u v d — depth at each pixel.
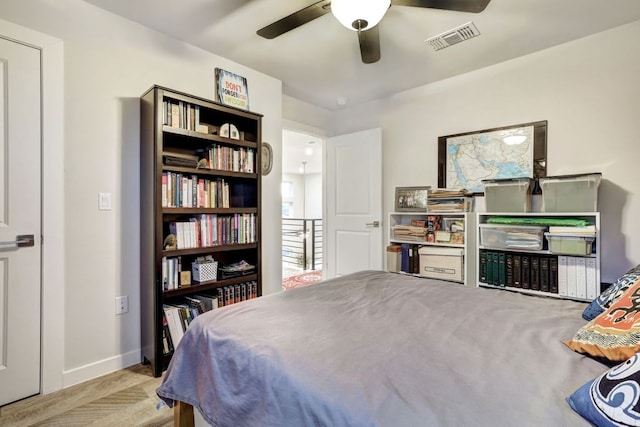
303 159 7.76
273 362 0.93
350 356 0.92
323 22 2.21
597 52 2.37
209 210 2.31
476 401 0.71
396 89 3.43
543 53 2.61
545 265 2.28
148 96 2.11
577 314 1.28
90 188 2.01
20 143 1.76
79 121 1.97
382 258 3.59
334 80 3.20
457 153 3.09
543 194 2.38
